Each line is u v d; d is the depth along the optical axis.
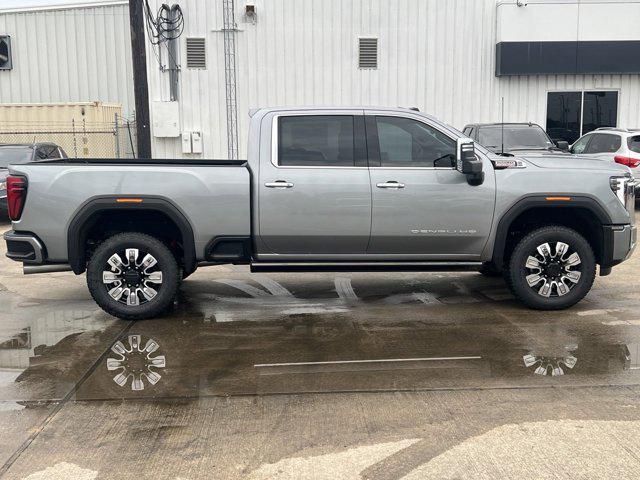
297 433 4.16
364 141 6.55
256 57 17.56
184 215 6.40
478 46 17.78
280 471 3.70
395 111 6.59
